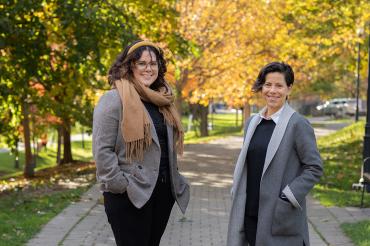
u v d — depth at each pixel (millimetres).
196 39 23109
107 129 4500
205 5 23125
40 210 10062
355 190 12719
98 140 4496
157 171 4570
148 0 16781
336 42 21391
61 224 8734
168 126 4711
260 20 22938
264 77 4715
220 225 8984
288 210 4492
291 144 4562
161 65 4898
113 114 4520
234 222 4715
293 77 4734
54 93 18656
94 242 7617
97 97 21250
